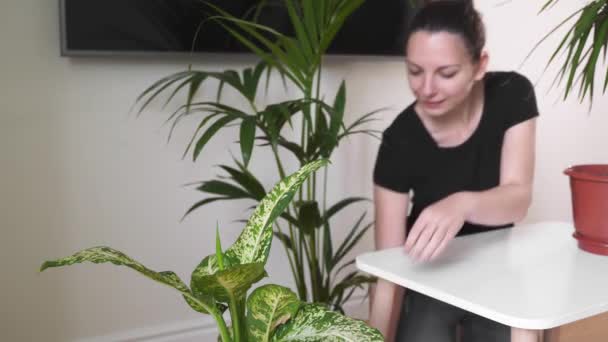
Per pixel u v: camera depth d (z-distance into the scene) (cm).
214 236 203
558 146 266
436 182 138
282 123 147
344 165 219
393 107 225
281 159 208
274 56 194
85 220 184
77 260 65
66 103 177
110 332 193
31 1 170
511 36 242
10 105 171
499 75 142
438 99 124
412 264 100
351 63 214
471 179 138
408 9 212
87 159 182
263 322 67
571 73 102
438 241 100
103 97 181
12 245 177
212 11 184
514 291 87
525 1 243
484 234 120
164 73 188
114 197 187
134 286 194
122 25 175
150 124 188
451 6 124
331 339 65
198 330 205
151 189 191
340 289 161
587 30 100
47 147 177
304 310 69
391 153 136
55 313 185
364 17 205
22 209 177
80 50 172
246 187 152
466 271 96
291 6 143
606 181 101
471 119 136
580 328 92
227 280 61
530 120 137
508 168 136
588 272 96
